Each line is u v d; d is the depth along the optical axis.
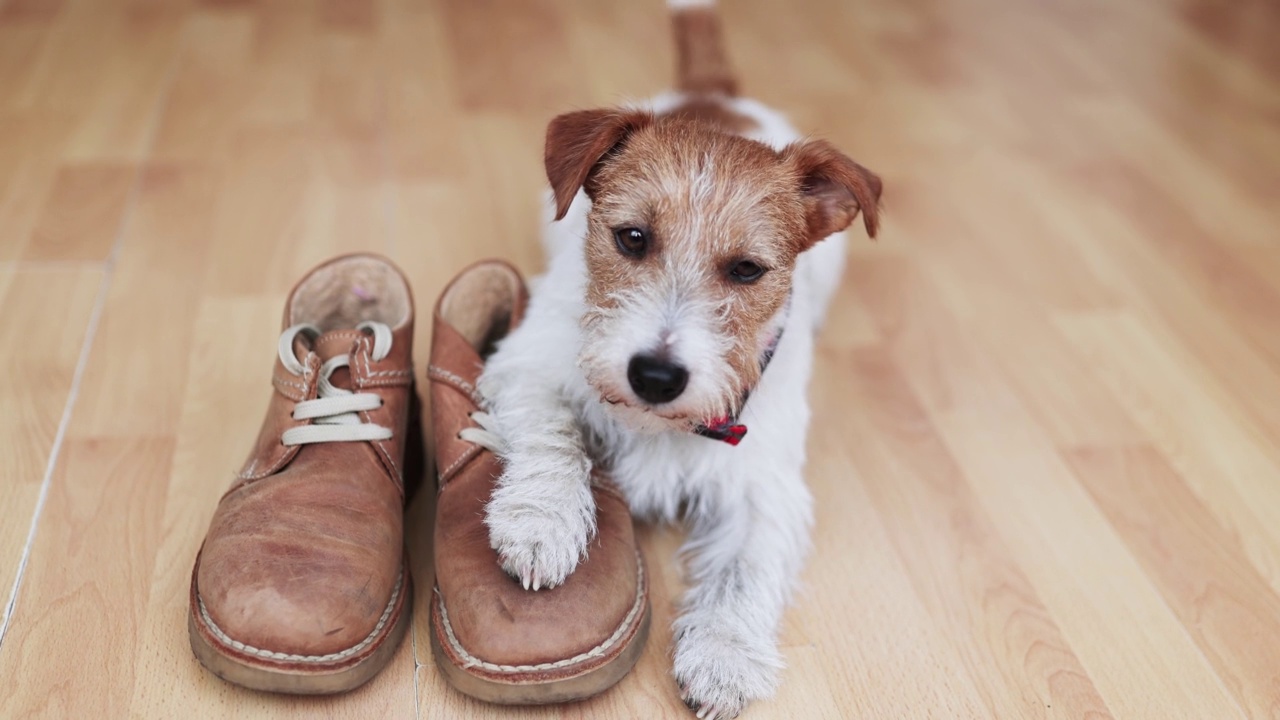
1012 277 1.15
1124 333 1.09
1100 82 1.53
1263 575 0.87
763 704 0.76
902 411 0.99
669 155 0.79
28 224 1.07
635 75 1.42
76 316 0.98
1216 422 1.00
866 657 0.80
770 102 1.40
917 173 1.29
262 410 0.91
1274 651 0.82
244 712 0.72
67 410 0.90
